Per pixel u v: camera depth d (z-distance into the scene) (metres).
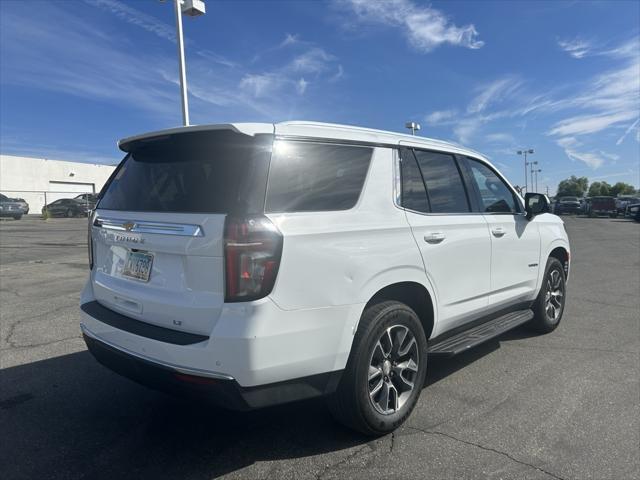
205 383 2.66
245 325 2.62
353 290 3.04
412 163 3.76
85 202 38.53
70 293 8.02
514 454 3.10
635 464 2.99
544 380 4.30
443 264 3.77
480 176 4.57
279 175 2.87
